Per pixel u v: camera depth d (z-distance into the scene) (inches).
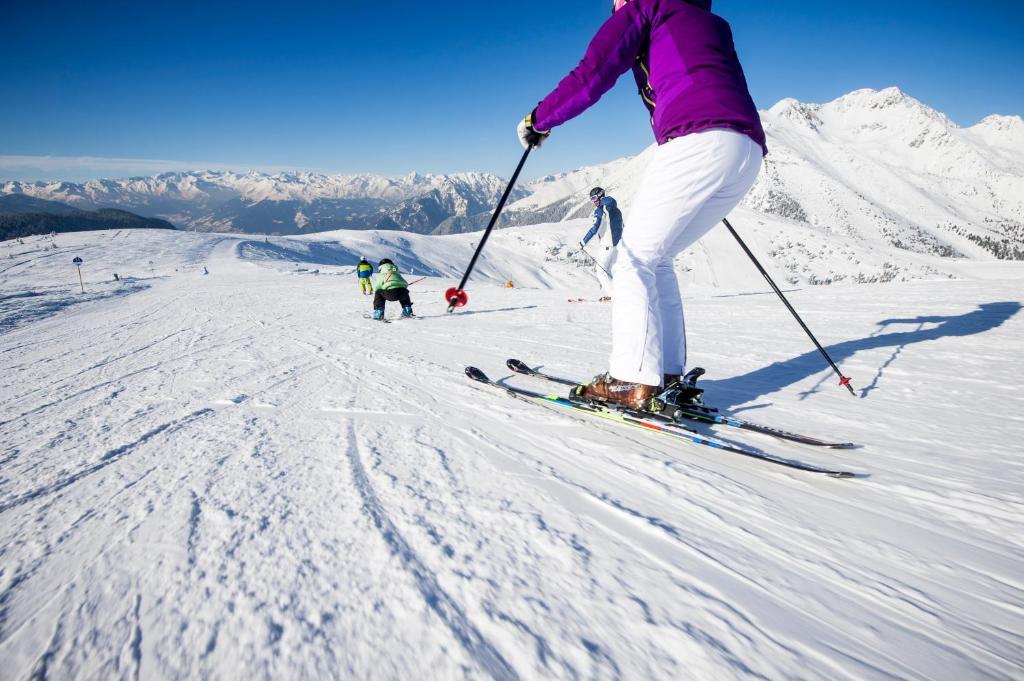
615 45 77.7
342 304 434.9
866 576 46.6
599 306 365.4
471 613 40.3
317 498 61.4
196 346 217.3
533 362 156.4
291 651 36.4
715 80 72.7
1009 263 756.0
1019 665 35.8
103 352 217.9
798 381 124.8
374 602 41.5
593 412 93.6
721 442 82.0
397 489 63.7
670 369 95.3
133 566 47.9
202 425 96.0
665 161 76.9
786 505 60.6
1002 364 128.3
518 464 72.6
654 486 65.3
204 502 61.2
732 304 316.2
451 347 192.4
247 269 1584.6
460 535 52.1
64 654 37.0
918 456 75.2
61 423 103.3
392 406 106.5
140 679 34.4
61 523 58.1
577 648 36.8
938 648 37.5
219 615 40.3
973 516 57.3
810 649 37.1
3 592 44.8
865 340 171.5
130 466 75.4
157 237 3078.2
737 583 45.1
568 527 54.4
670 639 37.8
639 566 47.3
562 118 84.0
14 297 722.2
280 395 120.0
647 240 80.7
